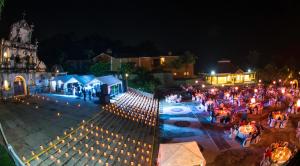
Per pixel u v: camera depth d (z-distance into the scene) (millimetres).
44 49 72688
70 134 19625
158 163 18250
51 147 17016
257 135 24422
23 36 31578
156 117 33625
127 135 23375
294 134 26797
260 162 20125
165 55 70812
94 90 36188
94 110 27391
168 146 18000
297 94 47312
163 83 63000
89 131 21375
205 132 28078
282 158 18578
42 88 36281
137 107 35375
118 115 28391
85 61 68000
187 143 18297
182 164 16688
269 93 48062
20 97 29078
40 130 19078
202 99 41969
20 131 17891
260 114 35531
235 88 53500
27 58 32438
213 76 68125
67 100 30719
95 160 17438
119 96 38688
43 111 23859
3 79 28219
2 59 28203
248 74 71000
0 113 20578
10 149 13797
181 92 55094
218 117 31359
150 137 24875
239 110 37562
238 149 23141
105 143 20453
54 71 43250
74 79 36406
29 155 15266
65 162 16031
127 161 18719
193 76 72625
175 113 37281
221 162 20625
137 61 68562
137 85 53875
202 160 17016
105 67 59656
